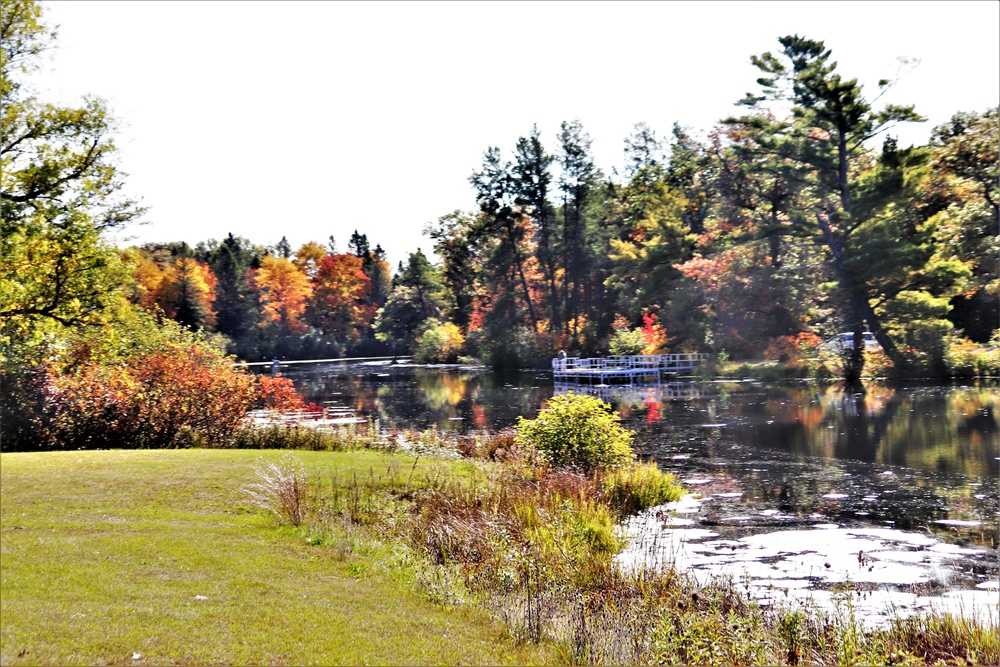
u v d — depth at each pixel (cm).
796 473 1822
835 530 1309
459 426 2927
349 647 691
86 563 884
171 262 9625
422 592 886
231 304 10081
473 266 8844
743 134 5369
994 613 888
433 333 8912
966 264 4538
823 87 4666
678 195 6247
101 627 691
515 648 733
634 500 1523
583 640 750
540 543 1084
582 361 5584
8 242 2469
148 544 978
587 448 1764
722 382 4578
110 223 2823
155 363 2294
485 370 7119
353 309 11275
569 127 7612
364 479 1482
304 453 1839
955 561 1123
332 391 4888
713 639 770
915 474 1764
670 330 5694
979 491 1580
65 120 2766
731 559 1148
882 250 4306
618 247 6756
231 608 764
